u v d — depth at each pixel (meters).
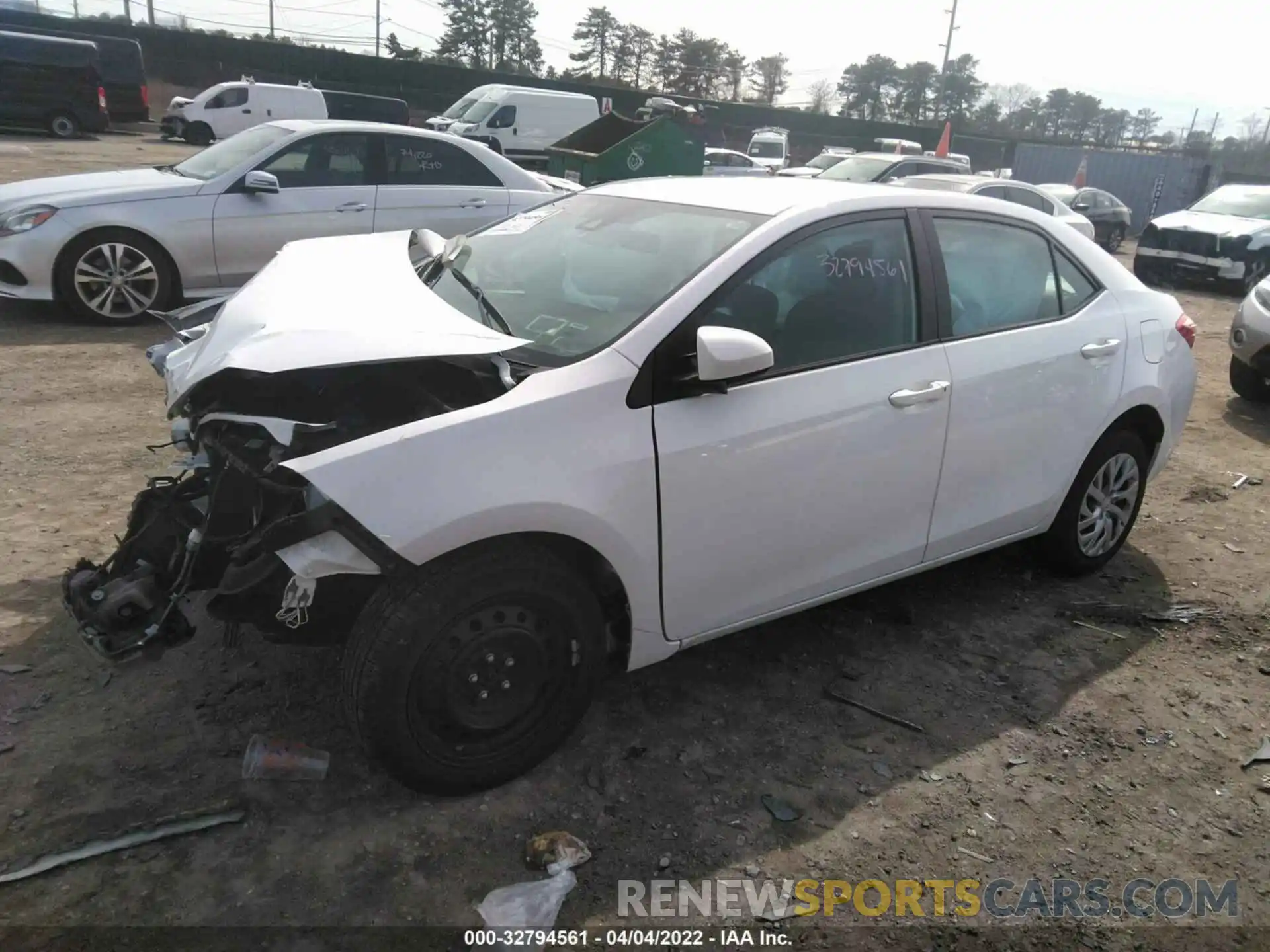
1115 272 4.20
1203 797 2.99
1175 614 4.07
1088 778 3.05
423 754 2.64
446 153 8.73
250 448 2.73
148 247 7.70
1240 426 6.95
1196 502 5.39
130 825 2.58
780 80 81.69
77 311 7.65
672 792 2.88
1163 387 4.20
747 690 3.41
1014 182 12.31
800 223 3.17
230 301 3.30
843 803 2.88
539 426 2.62
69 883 2.40
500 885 2.49
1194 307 13.45
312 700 3.14
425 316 2.92
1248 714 3.42
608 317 2.97
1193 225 14.96
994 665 3.66
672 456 2.79
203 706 3.08
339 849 2.57
